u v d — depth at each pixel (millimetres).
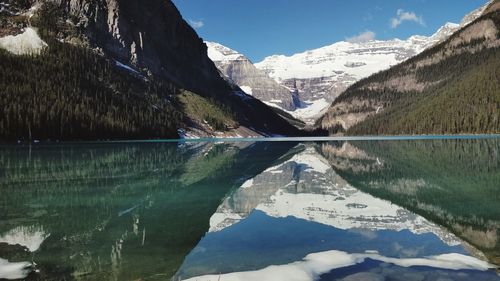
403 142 102188
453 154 54406
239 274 10352
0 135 101875
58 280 10086
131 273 10547
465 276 9797
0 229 15555
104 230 15406
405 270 10320
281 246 12844
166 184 28938
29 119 110250
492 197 21703
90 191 25594
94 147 83500
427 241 13164
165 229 15555
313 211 18734
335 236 14023
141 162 47188
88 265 11211
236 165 44500
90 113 132500
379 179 30062
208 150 77000
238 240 13727
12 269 10930
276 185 28188
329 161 48531
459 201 20656
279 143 118188
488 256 11430
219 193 24875
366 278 9812
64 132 119062
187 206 20656
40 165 42062
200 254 12164
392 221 16250
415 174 32656
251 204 20984
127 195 24094
